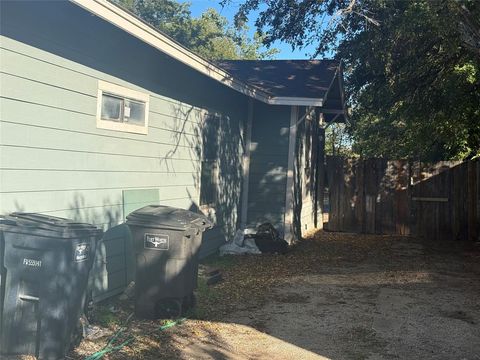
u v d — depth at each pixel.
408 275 8.31
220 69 7.69
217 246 10.04
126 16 5.06
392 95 13.74
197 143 8.66
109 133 6.00
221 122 9.88
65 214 5.28
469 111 13.21
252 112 11.42
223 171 10.15
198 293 6.71
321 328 5.55
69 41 5.21
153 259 5.54
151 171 7.04
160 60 7.09
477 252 10.72
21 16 4.53
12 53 4.46
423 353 4.83
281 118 11.29
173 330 5.30
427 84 13.03
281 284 7.57
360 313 6.12
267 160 11.37
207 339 5.10
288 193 11.23
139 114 6.68
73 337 4.46
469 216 12.55
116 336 4.96
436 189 12.90
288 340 5.15
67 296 4.28
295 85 11.43
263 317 5.91
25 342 4.25
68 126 5.27
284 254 10.09
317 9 12.91
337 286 7.51
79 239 4.36
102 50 5.78
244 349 4.88
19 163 4.62
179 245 5.53
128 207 6.43
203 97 8.86
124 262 6.38
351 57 13.59
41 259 4.21
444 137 15.14
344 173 13.73
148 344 4.85
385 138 21.95
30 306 4.26
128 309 5.85
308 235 13.05
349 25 13.04
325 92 10.75
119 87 6.17
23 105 4.63
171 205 7.71
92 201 5.73
